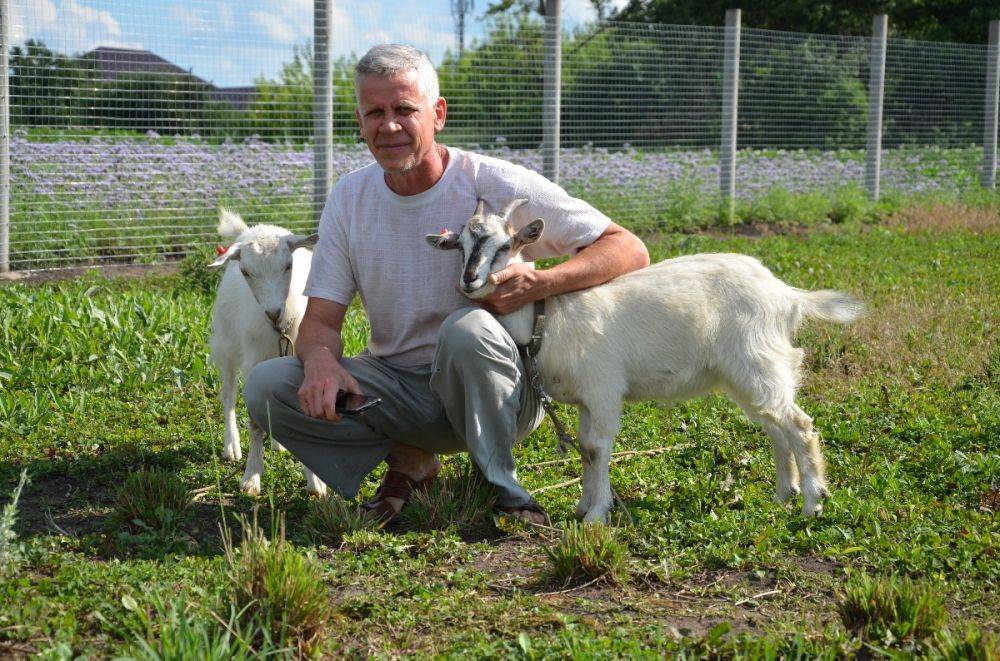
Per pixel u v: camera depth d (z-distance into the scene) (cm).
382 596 335
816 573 362
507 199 422
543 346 422
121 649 292
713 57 1411
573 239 434
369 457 429
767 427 441
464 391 400
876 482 448
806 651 292
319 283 430
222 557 362
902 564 365
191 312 761
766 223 1391
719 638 300
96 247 1031
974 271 995
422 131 395
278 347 521
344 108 1192
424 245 417
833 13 2495
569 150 1286
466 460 496
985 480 454
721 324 432
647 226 1312
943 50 1678
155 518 399
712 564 370
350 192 427
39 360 648
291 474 493
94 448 519
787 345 443
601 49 1334
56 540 380
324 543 392
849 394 600
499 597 341
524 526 402
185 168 1070
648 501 441
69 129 1055
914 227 1352
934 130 1709
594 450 420
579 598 337
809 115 1542
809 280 944
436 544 380
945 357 668
